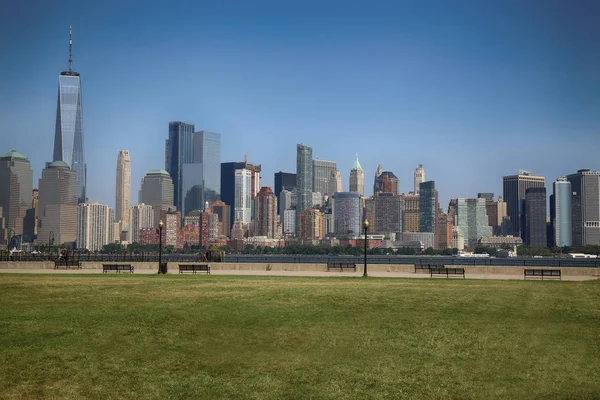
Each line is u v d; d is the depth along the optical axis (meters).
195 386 21.72
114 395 20.80
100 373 22.56
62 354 24.16
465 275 60.53
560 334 28.03
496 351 25.59
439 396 21.12
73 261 74.12
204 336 27.14
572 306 34.16
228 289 39.06
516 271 62.53
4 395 20.25
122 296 35.38
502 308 33.31
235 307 32.19
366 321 29.89
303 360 24.53
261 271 67.12
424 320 30.22
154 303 33.00
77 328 27.48
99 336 26.47
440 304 34.00
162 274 58.97
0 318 28.83
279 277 53.19
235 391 21.38
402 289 39.66
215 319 29.66
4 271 66.25
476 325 29.41
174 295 35.94
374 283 44.69
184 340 26.53
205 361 24.22
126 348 25.22
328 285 42.16
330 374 23.08
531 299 36.22
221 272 64.69
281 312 31.25
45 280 45.16
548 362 24.31
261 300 34.28
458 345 26.34
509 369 23.61
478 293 38.25
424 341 26.88
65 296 35.25
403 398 20.95
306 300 34.44
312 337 27.23
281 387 21.78
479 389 21.72
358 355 25.12
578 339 27.28
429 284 44.28
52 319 28.91
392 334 27.81
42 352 24.23
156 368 23.30
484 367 23.81
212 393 21.17
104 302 33.25
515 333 28.11
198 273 62.34
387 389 21.72
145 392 21.12
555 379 22.61
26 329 27.05
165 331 27.53
